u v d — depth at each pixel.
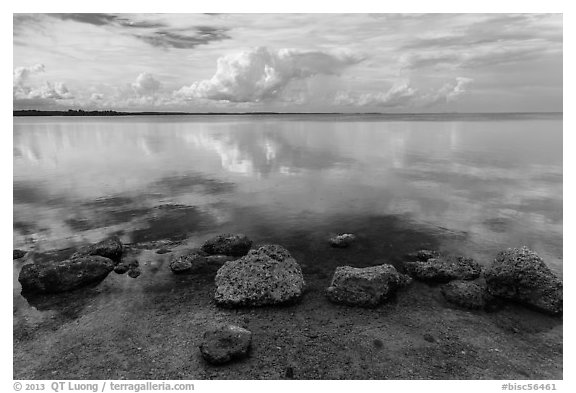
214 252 13.43
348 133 65.75
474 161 31.72
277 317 9.84
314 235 15.09
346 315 9.91
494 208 18.25
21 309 10.37
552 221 16.44
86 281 11.48
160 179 25.20
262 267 11.09
